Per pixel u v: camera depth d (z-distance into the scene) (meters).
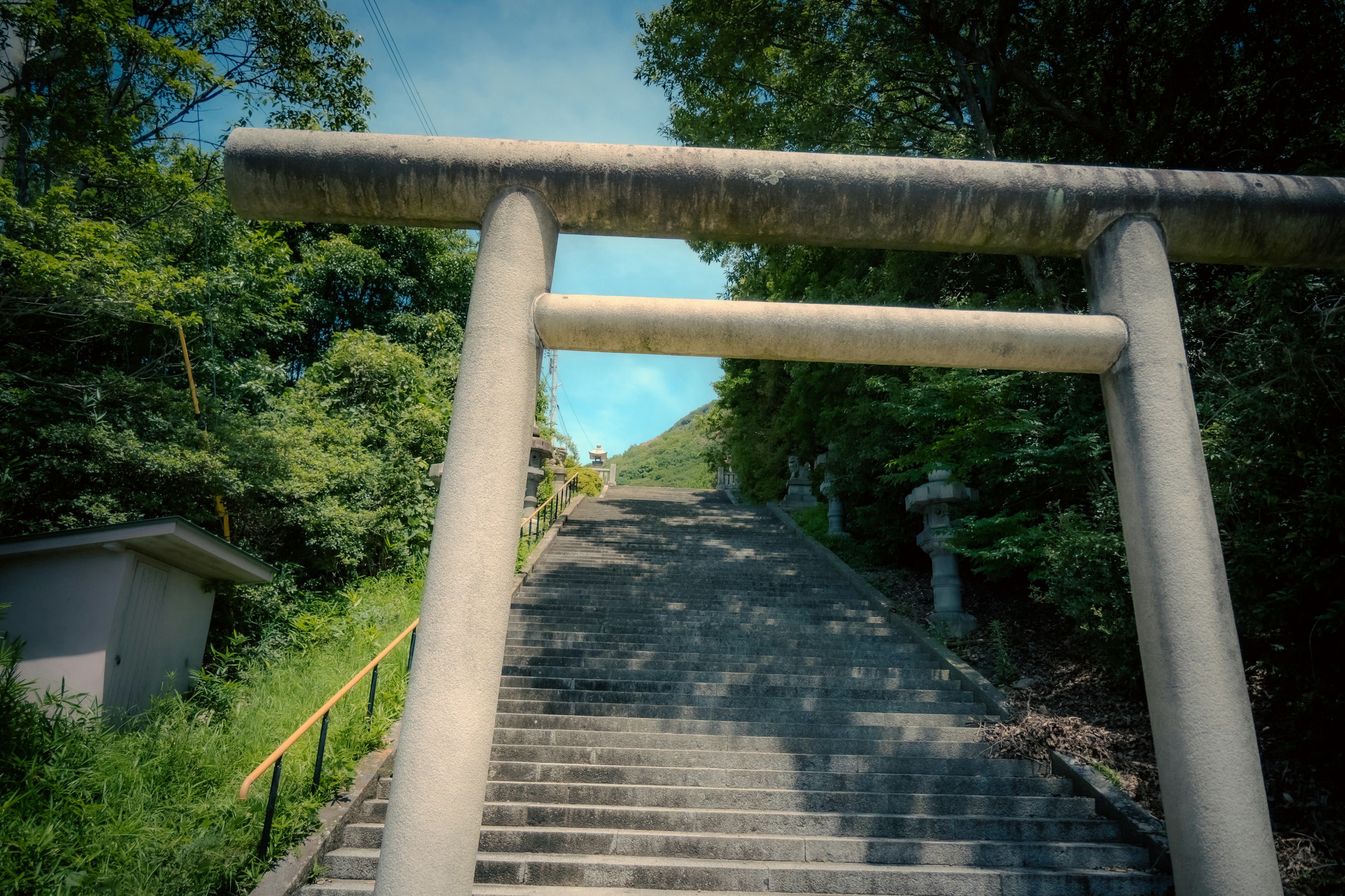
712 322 3.48
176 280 8.25
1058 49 9.48
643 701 7.27
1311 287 4.88
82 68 7.93
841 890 4.60
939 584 9.46
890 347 3.52
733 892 4.55
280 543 9.48
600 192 3.54
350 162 3.51
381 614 9.12
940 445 8.71
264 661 7.70
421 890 2.73
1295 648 5.04
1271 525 5.16
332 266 15.28
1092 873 4.68
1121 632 6.45
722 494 24.11
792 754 6.08
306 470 9.54
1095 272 3.66
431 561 3.10
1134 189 3.57
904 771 6.03
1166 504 3.20
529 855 4.82
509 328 3.37
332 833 4.68
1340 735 4.88
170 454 7.66
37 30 7.42
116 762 4.82
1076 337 3.48
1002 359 3.54
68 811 4.25
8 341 8.16
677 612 9.96
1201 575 3.09
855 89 12.12
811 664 8.30
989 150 10.23
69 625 5.84
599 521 16.53
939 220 3.58
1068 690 7.34
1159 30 8.82
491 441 3.21
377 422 12.73
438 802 2.81
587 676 7.78
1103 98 9.89
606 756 6.08
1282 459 4.93
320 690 6.80
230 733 5.79
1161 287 3.48
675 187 3.53
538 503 14.09
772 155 3.58
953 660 8.26
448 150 3.54
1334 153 7.52
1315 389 4.76
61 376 8.06
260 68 10.55
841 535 14.18
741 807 5.48
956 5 9.55
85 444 7.38
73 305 7.18
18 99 7.45
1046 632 8.90
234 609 7.95
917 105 12.45
